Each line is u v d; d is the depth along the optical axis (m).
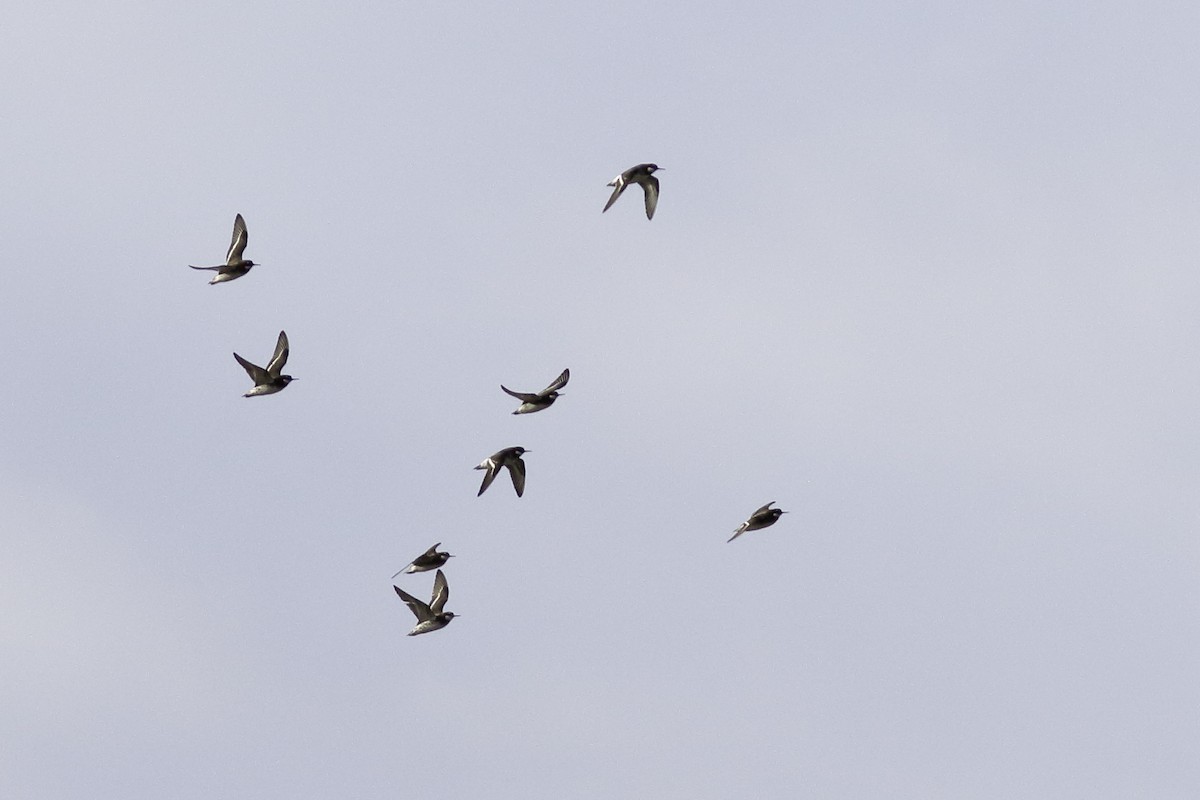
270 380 36.84
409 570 37.81
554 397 38.03
